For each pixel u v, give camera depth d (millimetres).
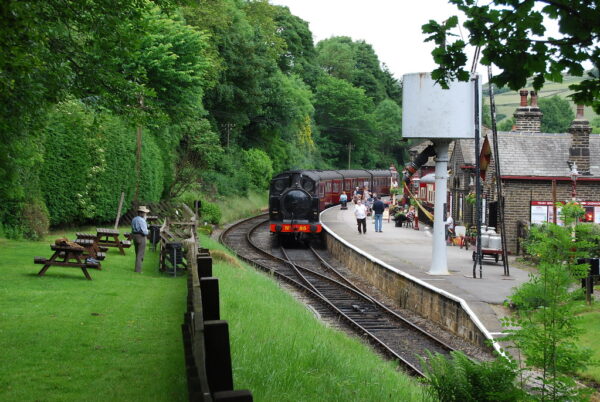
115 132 30766
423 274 21516
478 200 21031
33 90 11055
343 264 29516
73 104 22047
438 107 20703
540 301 7543
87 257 16609
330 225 39125
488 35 5863
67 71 11641
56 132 25734
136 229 17078
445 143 21438
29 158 20750
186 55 36031
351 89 97562
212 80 51188
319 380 9008
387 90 120562
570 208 7883
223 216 48688
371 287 23594
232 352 9234
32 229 22922
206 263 8898
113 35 11797
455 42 6023
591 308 15852
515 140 29375
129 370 8266
